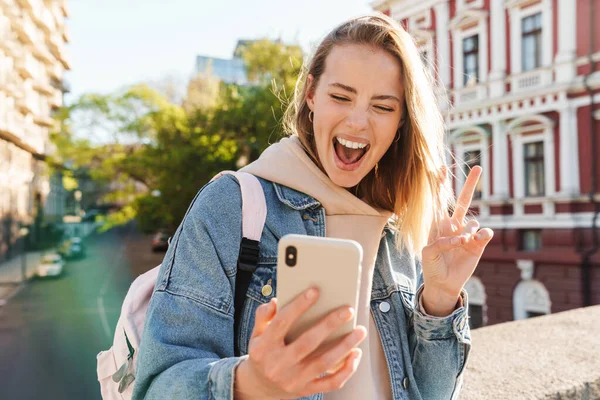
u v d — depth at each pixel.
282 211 1.06
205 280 0.91
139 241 49.44
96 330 17.47
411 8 18.56
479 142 16.55
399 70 1.08
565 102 14.28
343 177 1.08
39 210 44.59
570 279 14.37
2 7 31.27
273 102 19.30
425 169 1.18
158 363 0.85
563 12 14.26
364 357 1.05
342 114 1.06
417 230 1.20
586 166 14.09
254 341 0.71
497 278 16.12
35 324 18.27
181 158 20.33
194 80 28.31
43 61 43.56
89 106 27.86
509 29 15.59
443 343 1.10
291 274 0.74
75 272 31.72
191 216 0.97
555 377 1.75
